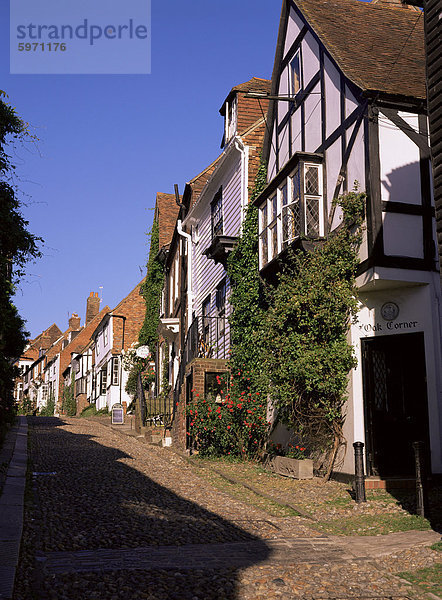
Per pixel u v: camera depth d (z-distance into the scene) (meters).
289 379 11.54
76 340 54.00
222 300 18.64
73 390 50.91
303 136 13.77
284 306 11.73
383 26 14.66
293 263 12.41
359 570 5.64
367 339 11.25
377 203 10.77
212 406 14.78
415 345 11.19
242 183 17.03
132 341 36.00
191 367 16.36
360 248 11.05
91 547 6.35
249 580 5.32
